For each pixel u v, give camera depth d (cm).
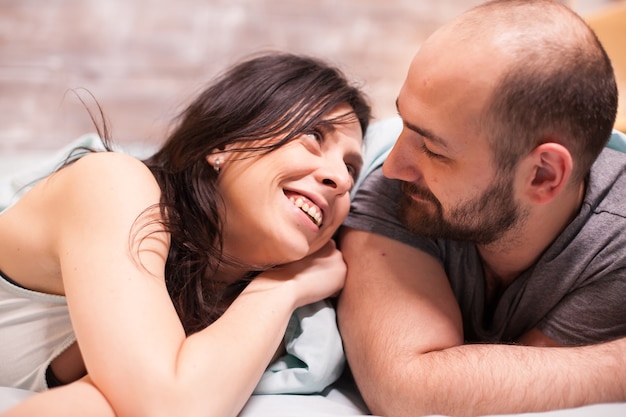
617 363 71
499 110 73
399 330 80
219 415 64
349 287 90
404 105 79
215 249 85
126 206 72
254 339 71
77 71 218
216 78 105
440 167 79
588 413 66
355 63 247
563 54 75
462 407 71
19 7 209
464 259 92
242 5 233
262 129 87
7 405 68
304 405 79
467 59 74
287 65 95
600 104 78
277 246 83
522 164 77
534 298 88
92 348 63
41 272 80
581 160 80
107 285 65
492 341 93
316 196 85
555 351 74
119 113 223
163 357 63
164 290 70
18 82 212
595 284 83
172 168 89
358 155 95
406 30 250
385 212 93
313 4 240
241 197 84
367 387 80
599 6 208
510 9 77
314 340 86
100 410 62
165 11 224
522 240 85
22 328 81
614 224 83
